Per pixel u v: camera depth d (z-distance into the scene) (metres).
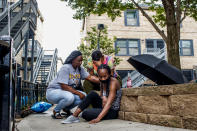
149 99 2.99
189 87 2.49
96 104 3.51
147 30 17.78
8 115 1.45
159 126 2.75
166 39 7.06
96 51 3.93
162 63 3.27
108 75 3.33
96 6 8.89
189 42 18.03
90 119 3.34
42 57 18.22
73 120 3.22
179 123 2.58
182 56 17.72
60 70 3.76
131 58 3.60
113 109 3.51
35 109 4.73
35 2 12.08
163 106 2.79
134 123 3.03
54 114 3.88
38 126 2.93
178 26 6.98
